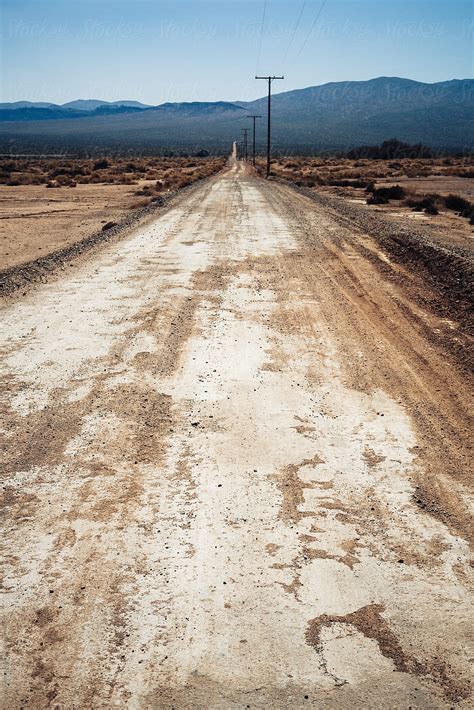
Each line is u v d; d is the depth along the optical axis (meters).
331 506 6.30
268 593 5.14
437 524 6.05
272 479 6.76
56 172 67.81
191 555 5.56
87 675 4.36
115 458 7.10
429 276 15.51
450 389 9.14
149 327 11.68
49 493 6.42
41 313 12.44
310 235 22.11
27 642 4.62
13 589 5.12
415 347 10.98
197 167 93.56
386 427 7.96
